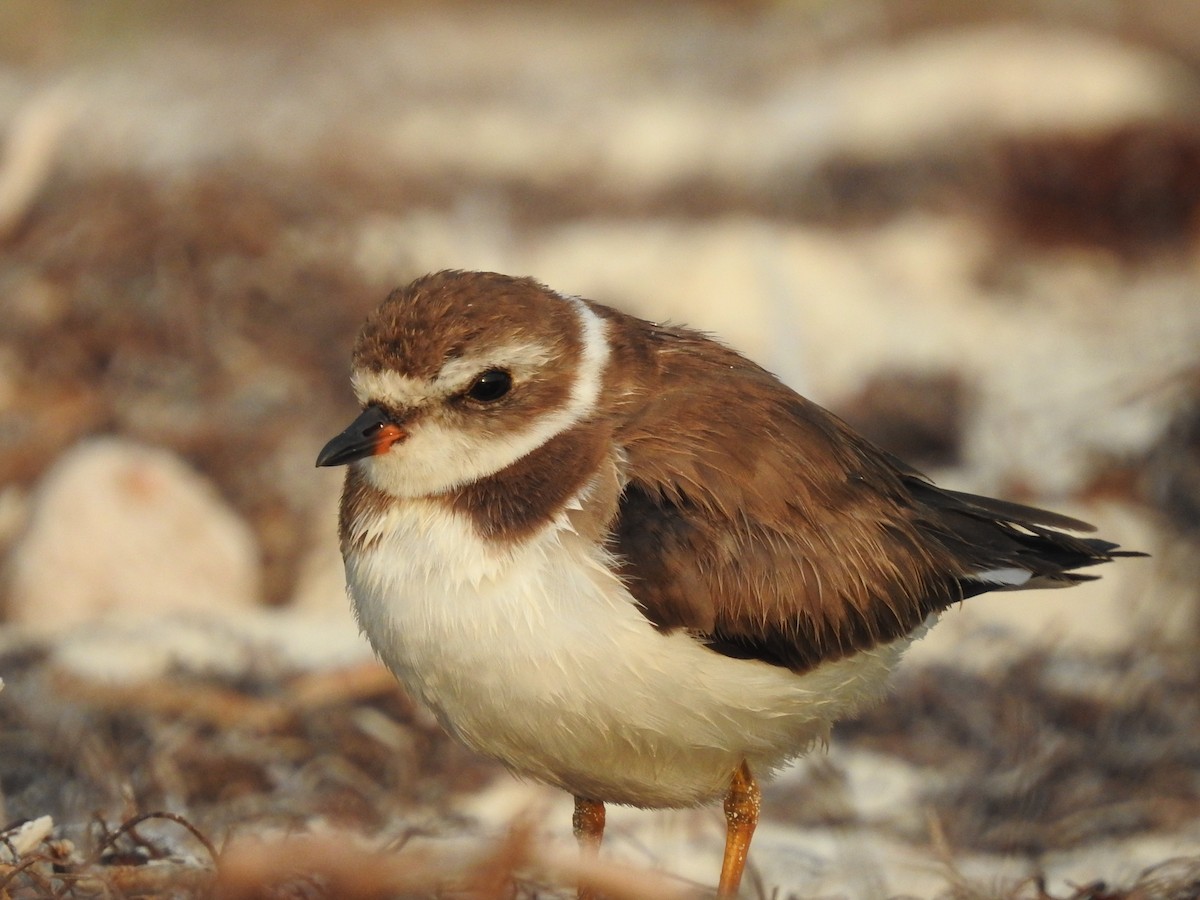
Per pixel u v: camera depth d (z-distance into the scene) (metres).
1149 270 22.44
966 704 12.46
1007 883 9.80
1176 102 24.67
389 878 7.69
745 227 22.31
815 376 18.59
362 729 11.29
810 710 8.44
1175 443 16.00
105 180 17.70
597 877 7.94
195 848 9.49
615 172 24.72
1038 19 28.23
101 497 13.38
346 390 16.38
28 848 8.49
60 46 28.81
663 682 7.89
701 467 8.19
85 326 16.30
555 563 7.86
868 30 29.70
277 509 15.18
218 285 16.64
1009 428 16.98
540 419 8.20
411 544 8.02
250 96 26.55
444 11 33.72
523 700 7.87
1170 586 14.10
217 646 12.23
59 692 11.38
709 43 31.81
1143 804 11.43
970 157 23.84
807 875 10.06
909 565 8.70
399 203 20.12
